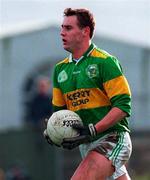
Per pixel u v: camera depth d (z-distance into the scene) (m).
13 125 55.97
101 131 19.62
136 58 59.69
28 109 41.66
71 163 40.78
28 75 57.72
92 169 19.81
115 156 20.06
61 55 59.00
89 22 20.09
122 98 19.61
